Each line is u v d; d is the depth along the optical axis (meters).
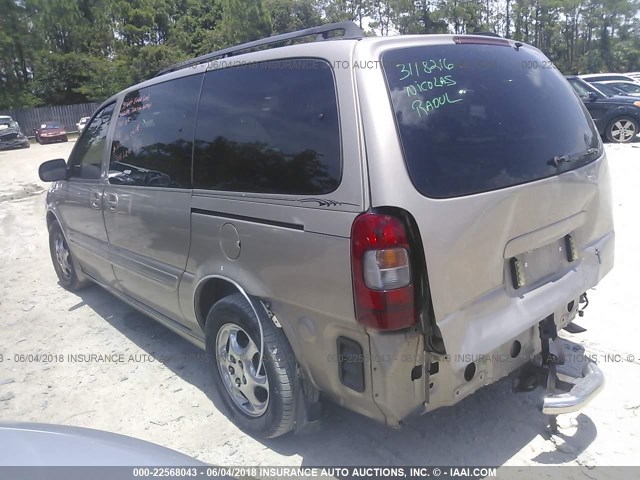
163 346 4.42
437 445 3.02
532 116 2.88
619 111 13.24
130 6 48.44
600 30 51.69
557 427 3.05
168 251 3.52
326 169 2.47
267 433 3.01
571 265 3.06
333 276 2.42
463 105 2.61
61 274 5.83
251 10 40.56
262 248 2.75
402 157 2.33
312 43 2.69
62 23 43.97
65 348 4.50
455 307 2.41
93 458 1.85
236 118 3.00
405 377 2.38
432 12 44.22
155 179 3.64
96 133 4.68
